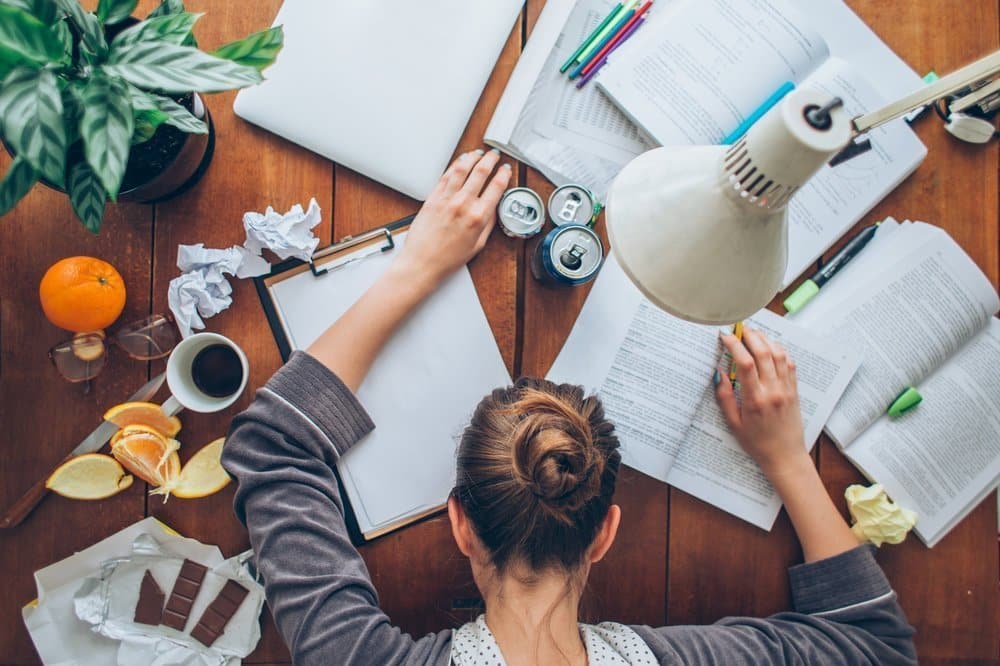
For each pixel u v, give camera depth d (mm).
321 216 818
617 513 682
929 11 858
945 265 845
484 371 819
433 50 796
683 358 832
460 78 799
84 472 779
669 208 429
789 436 811
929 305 844
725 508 837
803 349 841
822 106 356
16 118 489
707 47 816
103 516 799
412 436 808
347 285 810
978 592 853
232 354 780
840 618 763
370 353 769
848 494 836
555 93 832
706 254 419
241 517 719
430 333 811
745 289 435
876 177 841
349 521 801
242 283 805
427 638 673
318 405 725
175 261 805
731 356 825
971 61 858
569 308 832
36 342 798
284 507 678
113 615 788
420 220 794
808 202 839
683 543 835
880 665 733
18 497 792
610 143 836
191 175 771
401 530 812
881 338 846
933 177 864
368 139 797
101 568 788
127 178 693
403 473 807
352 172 820
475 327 818
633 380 829
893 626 751
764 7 817
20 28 499
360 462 800
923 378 856
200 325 782
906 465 845
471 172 798
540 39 799
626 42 825
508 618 627
